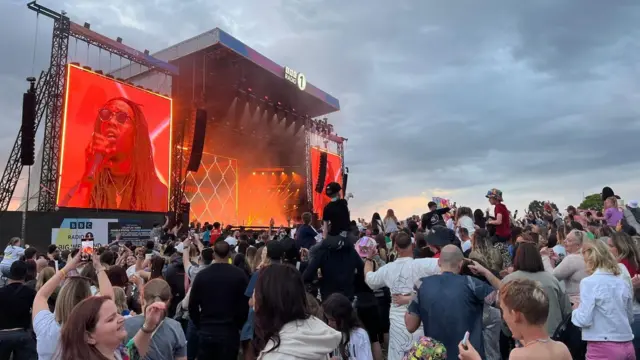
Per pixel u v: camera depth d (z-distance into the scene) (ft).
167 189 73.05
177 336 11.47
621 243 14.35
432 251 17.03
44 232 51.78
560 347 7.33
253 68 92.94
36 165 77.41
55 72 57.93
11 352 16.08
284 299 6.38
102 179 62.39
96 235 55.72
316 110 125.18
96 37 62.95
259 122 108.37
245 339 16.02
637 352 12.18
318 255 16.71
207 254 19.42
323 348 6.20
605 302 11.06
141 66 83.97
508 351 16.16
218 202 114.52
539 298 7.40
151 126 71.00
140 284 18.51
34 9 55.16
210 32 82.33
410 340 13.50
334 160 125.39
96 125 62.13
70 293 9.84
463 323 10.07
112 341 6.57
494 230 29.91
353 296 16.98
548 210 45.14
